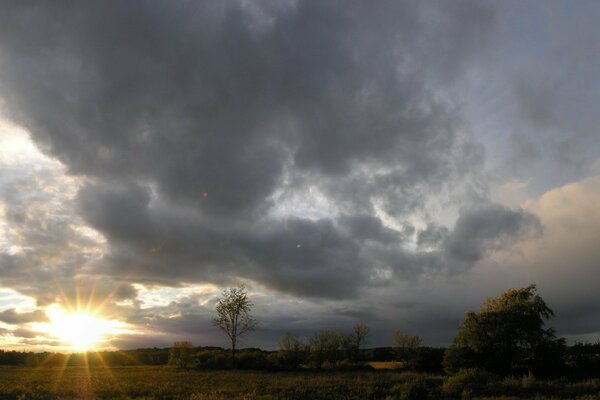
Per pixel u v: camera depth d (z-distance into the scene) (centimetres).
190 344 7400
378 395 2939
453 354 5341
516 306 5147
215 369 6631
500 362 5138
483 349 5225
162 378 4556
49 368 7406
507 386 3130
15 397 2989
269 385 3588
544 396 2664
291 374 5234
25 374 5381
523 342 5081
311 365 7094
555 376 4672
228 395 2930
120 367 7638
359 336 7231
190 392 3117
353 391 3083
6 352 10188
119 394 3094
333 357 7044
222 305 6988
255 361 6856
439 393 2998
